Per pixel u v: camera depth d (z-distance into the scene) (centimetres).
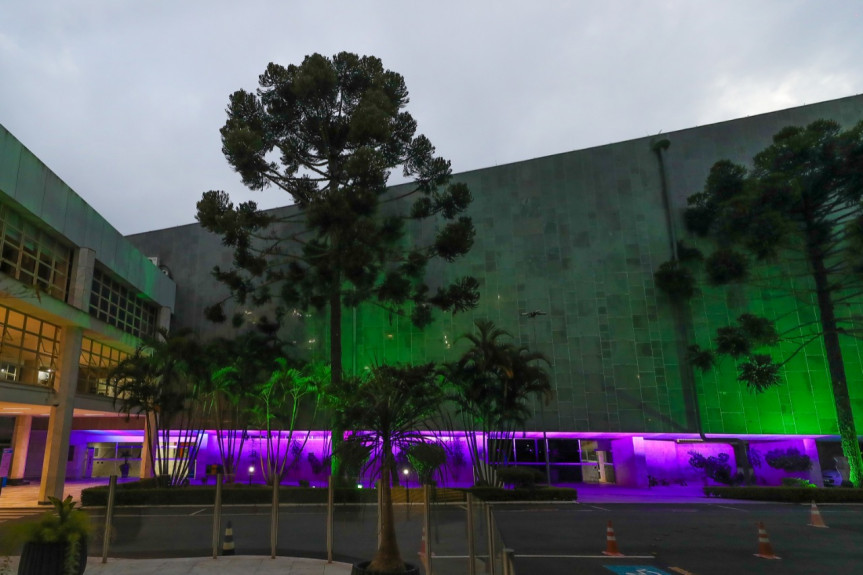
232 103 3017
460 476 3306
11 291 1956
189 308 4059
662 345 3366
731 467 3441
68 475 3534
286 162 3055
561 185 3712
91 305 2772
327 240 3111
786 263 3366
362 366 3644
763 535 1191
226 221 2681
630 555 1174
